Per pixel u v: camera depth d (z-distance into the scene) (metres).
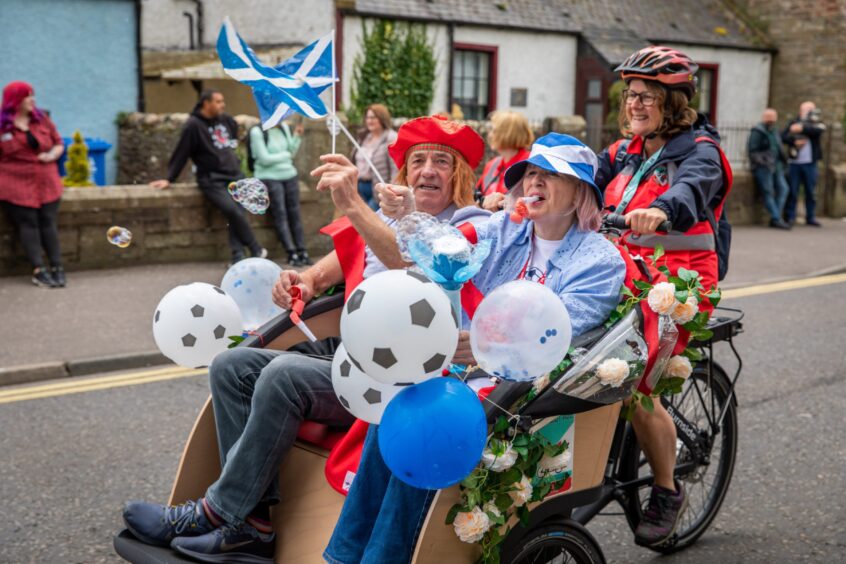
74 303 7.72
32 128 8.13
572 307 2.64
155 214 9.24
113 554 3.64
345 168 2.90
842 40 19.56
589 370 2.46
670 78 3.32
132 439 4.89
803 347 6.91
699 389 3.65
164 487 4.28
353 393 2.45
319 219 10.27
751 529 3.92
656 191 3.41
